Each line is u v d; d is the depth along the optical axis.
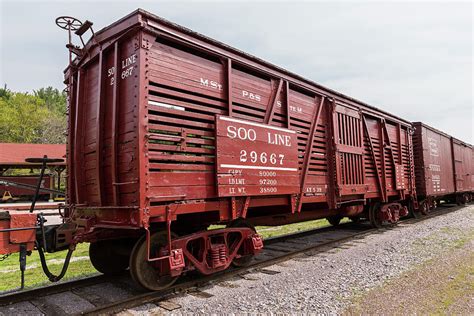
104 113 5.23
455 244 7.93
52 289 5.09
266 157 6.24
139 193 4.33
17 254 9.34
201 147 5.24
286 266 6.41
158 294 4.80
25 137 47.81
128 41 4.88
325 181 8.30
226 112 5.80
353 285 5.07
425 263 6.26
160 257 4.60
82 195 5.68
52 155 30.66
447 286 4.88
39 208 19.45
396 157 12.42
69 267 7.20
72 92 6.11
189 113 5.14
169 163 4.80
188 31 5.18
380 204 11.38
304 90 7.94
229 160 5.50
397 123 12.66
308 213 8.38
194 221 5.93
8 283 6.01
